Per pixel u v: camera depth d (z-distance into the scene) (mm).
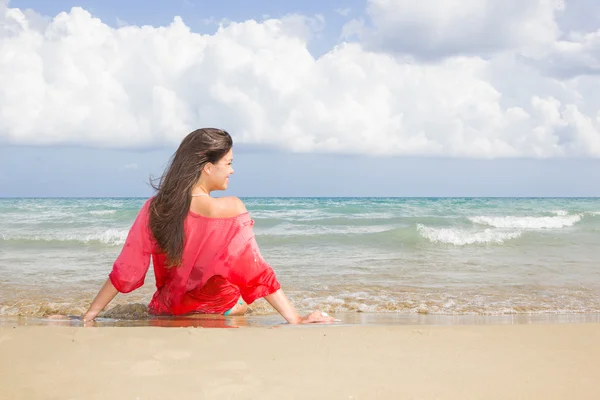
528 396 1842
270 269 3756
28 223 18219
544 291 5840
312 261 8820
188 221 3658
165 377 2014
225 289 3961
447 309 4766
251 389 1880
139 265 3707
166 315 4066
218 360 2277
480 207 30469
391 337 2805
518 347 2592
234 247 3678
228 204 3691
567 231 15672
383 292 5703
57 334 2760
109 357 2305
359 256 9688
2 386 1894
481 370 2164
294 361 2277
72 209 26203
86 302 4953
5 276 6855
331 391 1869
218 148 3604
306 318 3830
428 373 2111
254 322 3816
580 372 2145
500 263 8648
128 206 28797
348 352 2461
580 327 3113
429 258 9422
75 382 1944
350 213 24891
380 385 1947
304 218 20453
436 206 31406
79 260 8883
